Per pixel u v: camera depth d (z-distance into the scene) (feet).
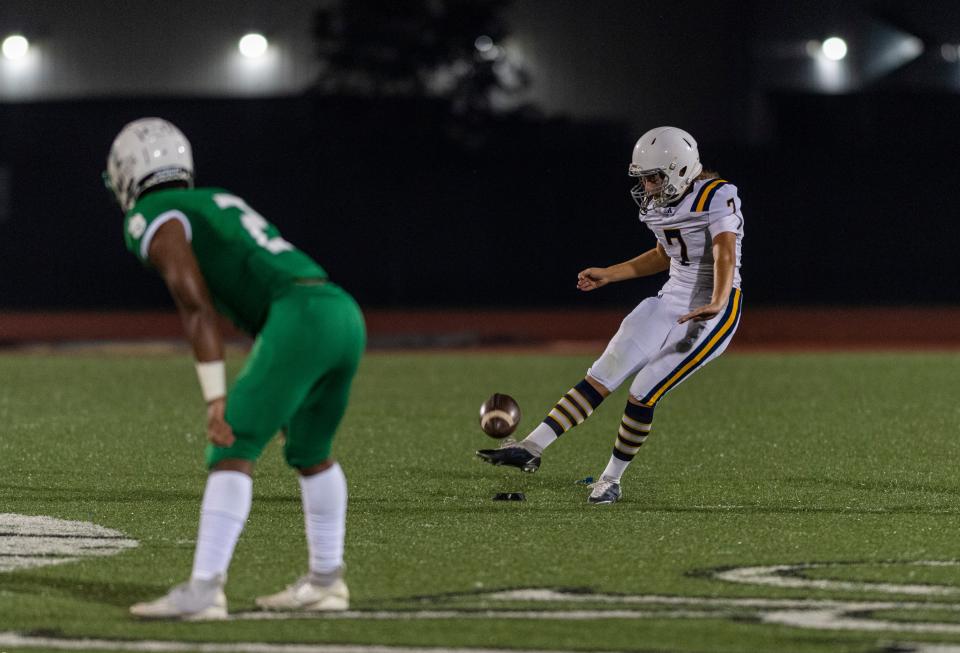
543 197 311.47
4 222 318.04
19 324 288.71
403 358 206.49
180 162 55.11
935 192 306.35
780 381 160.35
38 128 319.47
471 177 312.91
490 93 350.23
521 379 168.35
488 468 93.97
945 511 77.10
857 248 306.96
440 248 313.53
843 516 75.36
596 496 79.71
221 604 52.54
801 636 50.16
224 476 52.08
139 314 306.96
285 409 51.93
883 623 52.13
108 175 56.24
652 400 78.59
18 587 58.18
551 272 311.68
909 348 230.68
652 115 358.43
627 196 310.65
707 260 78.33
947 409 129.80
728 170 307.58
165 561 63.62
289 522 73.20
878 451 102.01
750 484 86.94
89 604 55.21
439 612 53.88
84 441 107.96
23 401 138.92
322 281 53.78
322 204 317.01
